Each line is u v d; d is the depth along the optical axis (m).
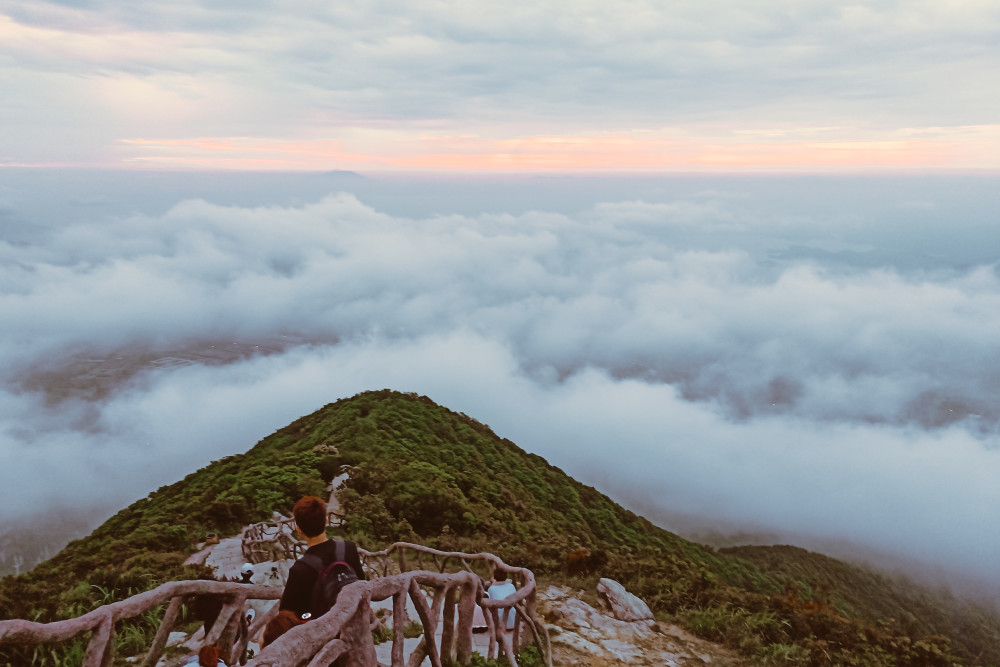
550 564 12.84
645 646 8.51
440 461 39.03
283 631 3.27
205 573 9.32
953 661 9.94
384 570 10.13
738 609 10.15
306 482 22.56
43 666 5.45
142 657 5.72
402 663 3.73
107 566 10.83
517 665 6.05
